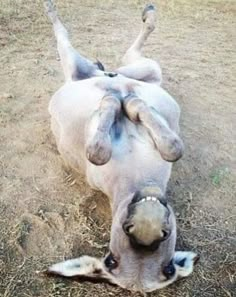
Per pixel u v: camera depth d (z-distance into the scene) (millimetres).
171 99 1143
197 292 1087
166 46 1910
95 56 1791
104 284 1015
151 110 979
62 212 1226
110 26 2031
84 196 1263
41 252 1141
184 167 1355
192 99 1605
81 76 1312
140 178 949
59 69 1706
